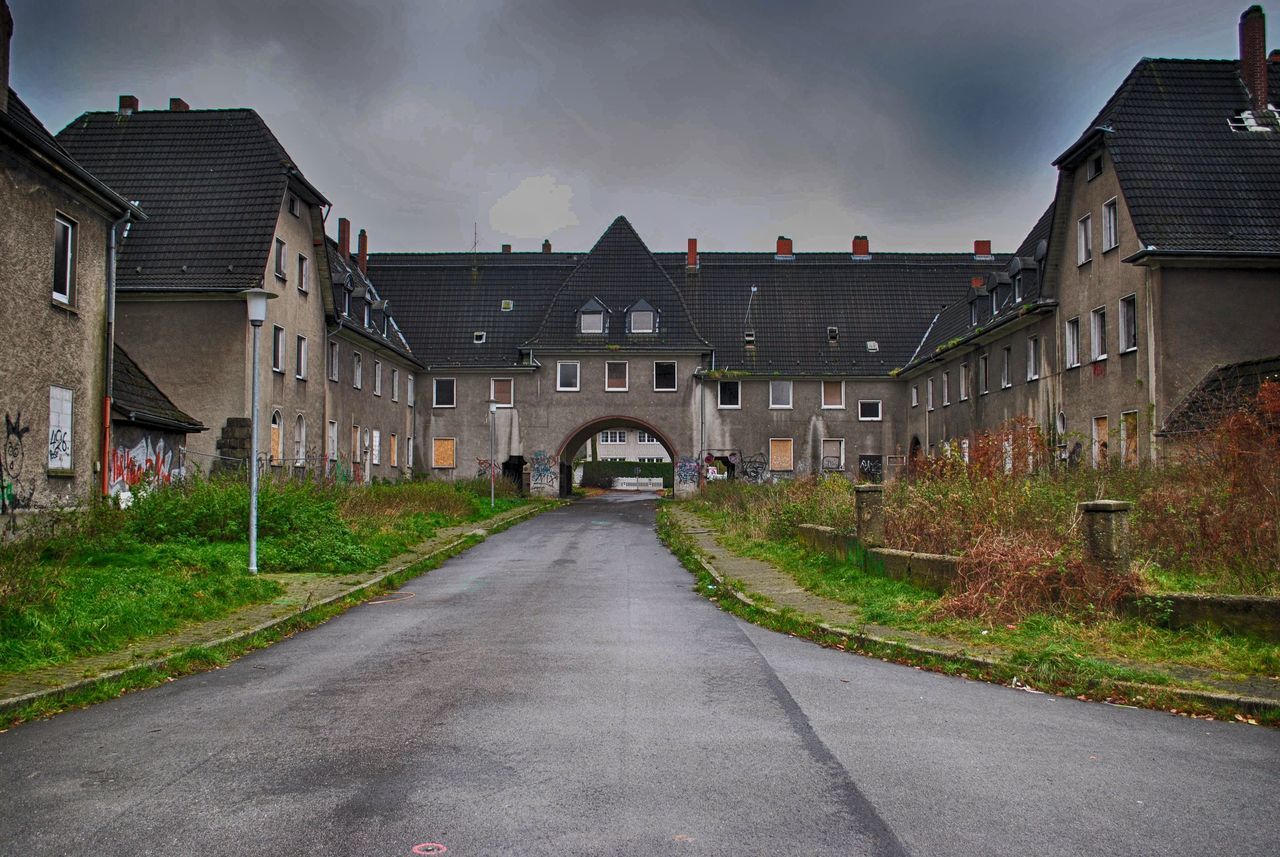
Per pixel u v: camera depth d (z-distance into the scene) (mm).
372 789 5434
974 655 8938
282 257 31781
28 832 4840
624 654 9633
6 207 16172
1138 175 26328
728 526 25672
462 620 11992
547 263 56469
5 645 8875
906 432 50938
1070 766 5898
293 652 10031
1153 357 25141
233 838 4723
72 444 18453
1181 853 4543
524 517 35844
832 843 4641
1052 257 31219
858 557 14938
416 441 51875
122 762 6070
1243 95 28047
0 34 16953
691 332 51344
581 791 5379
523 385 51812
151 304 29547
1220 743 6441
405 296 54281
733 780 5578
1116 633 9406
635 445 98938
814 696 7785
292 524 18359
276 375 31234
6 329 16172
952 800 5254
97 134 32781
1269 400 13039
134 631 10359
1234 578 10320
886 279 54562
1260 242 25062
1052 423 31609
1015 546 11281
